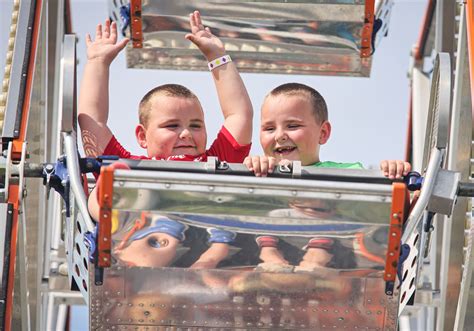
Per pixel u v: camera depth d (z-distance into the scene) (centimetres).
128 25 2038
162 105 1697
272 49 2100
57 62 2102
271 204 1453
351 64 2130
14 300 1723
